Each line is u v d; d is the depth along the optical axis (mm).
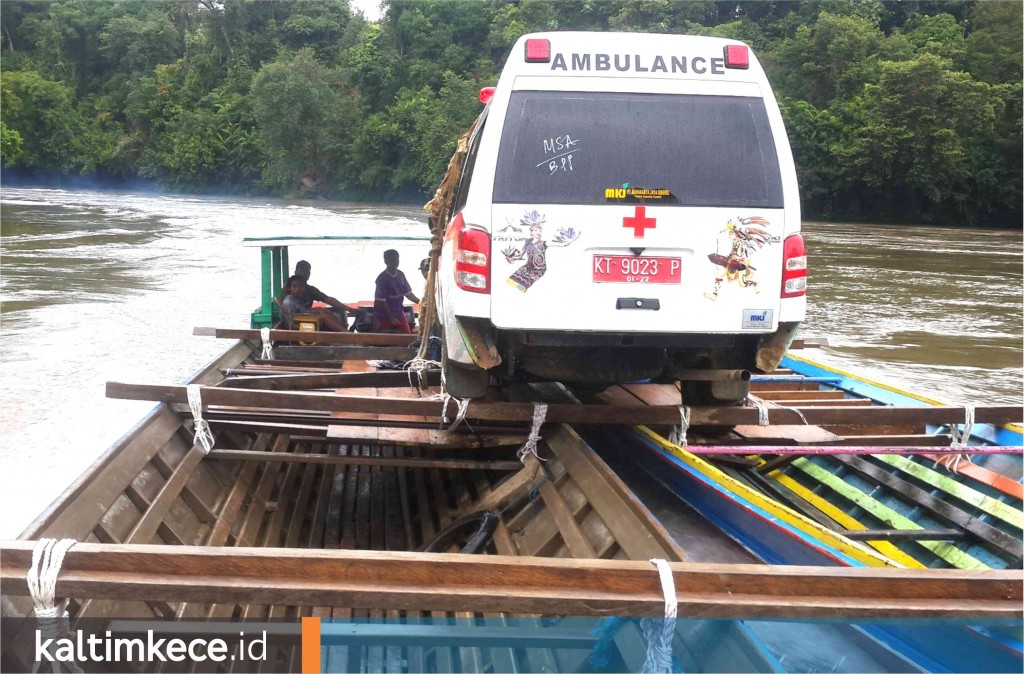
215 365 6340
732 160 4039
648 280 3979
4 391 10453
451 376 4680
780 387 6746
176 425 4734
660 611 2594
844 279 23594
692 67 4105
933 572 2752
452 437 4934
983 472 4770
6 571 2523
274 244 8461
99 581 2500
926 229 44188
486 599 2568
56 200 54812
